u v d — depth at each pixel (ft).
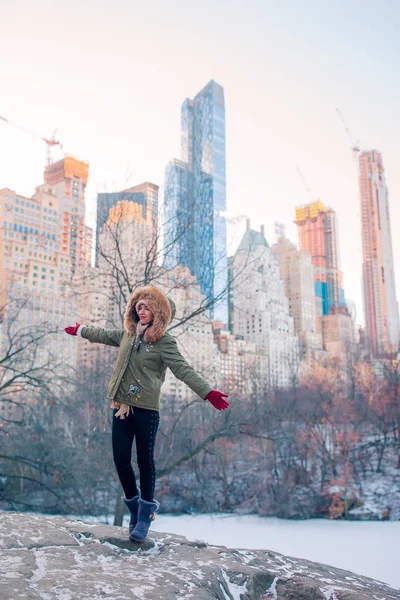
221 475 111.14
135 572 8.55
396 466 126.31
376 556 63.93
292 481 110.11
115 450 10.65
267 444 111.45
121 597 7.23
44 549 9.25
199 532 84.84
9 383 50.98
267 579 9.69
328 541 77.41
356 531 87.56
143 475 10.56
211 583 8.54
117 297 53.67
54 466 57.06
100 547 9.66
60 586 7.36
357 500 108.37
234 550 11.27
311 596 9.06
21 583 7.26
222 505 104.83
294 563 11.39
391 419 138.62
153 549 10.24
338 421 132.26
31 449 68.90
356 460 127.65
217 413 68.08
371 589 10.34
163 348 10.61
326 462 116.78
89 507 61.82
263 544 75.10
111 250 54.75
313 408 130.21
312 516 102.78
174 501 102.99
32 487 76.48
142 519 10.34
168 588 7.92
